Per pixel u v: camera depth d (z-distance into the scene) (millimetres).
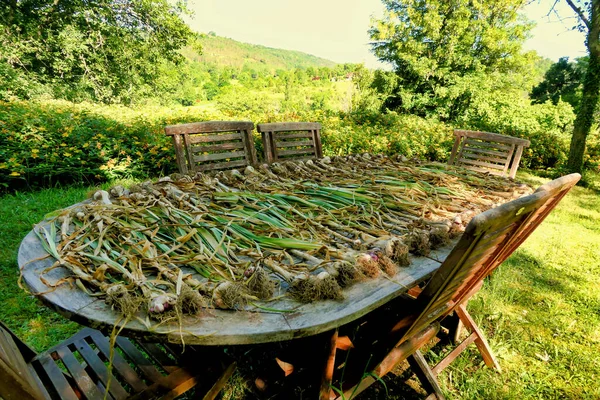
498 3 15789
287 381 1441
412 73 15984
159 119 6539
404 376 1826
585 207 5133
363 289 1042
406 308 1179
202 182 1795
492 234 1011
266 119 7305
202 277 1033
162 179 1773
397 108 16531
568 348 2080
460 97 14812
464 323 1891
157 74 17438
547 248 3516
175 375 1205
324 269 1050
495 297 2521
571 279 2898
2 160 3939
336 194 1702
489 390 1741
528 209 1043
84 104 8523
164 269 982
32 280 964
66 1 13344
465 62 15172
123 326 805
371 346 1280
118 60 15477
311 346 1369
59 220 1300
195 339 812
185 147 2303
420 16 15531
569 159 6734
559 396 1748
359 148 6055
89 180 4418
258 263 1069
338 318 903
